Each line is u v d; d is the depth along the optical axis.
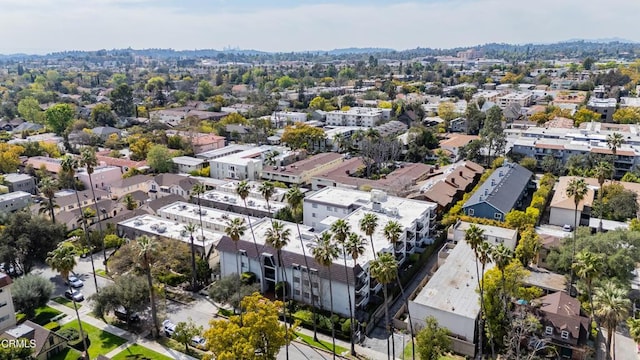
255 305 65.06
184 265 94.38
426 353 67.50
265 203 123.38
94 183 150.38
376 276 66.62
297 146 191.50
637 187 131.25
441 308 74.44
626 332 76.12
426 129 197.25
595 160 150.38
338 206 111.62
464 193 137.00
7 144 176.12
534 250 92.31
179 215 115.88
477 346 73.50
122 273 93.25
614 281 77.81
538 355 70.50
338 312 81.94
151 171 166.50
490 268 85.38
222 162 161.75
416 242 104.88
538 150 166.88
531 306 75.69
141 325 81.56
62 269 68.81
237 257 91.56
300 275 84.56
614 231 90.19
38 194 150.62
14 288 82.25
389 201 114.38
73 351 73.44
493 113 185.62
